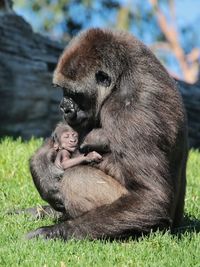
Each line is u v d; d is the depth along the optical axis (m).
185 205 18.44
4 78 36.00
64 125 16.14
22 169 21.12
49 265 13.13
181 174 15.52
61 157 15.64
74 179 14.80
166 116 14.66
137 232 14.45
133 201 14.29
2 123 36.22
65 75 15.30
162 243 14.19
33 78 36.72
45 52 37.72
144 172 14.29
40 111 36.97
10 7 37.16
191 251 14.01
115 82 14.90
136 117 14.44
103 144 14.98
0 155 22.33
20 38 36.81
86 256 13.57
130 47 15.06
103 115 14.88
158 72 15.00
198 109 37.34
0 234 15.18
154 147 14.38
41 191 15.91
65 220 15.94
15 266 13.13
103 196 14.66
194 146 37.16
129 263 13.30
